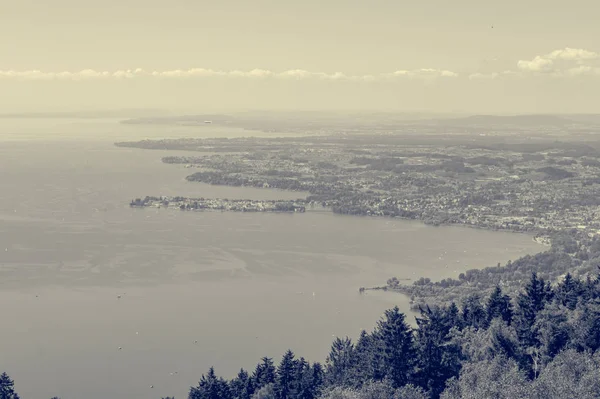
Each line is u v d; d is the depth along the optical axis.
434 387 169.25
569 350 161.25
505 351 174.75
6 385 189.88
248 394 189.88
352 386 168.75
